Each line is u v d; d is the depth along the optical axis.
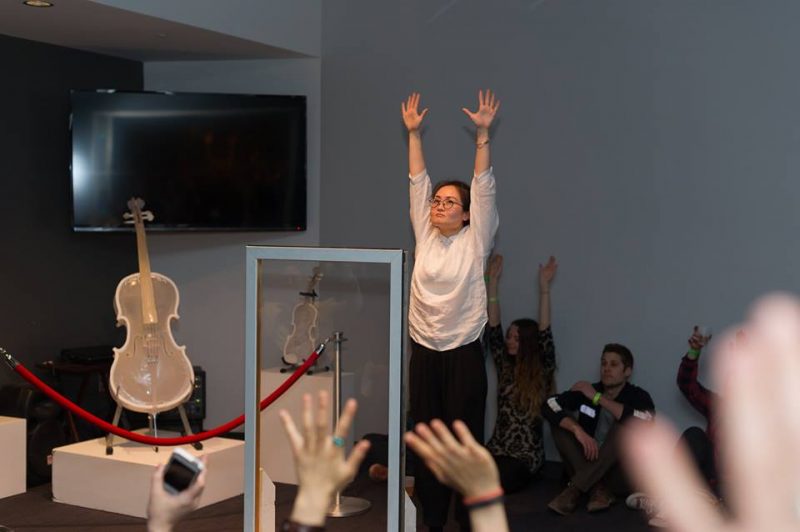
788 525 0.47
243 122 5.92
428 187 4.02
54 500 4.90
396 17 5.90
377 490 3.17
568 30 5.44
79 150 5.70
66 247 5.96
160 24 5.21
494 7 5.63
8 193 5.58
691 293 5.17
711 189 5.11
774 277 4.96
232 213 5.94
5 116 5.54
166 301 4.96
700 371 5.10
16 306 5.65
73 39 5.63
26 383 5.45
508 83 5.61
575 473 4.87
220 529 4.41
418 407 3.84
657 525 4.45
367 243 6.01
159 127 5.82
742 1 5.00
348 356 3.21
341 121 6.07
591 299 5.42
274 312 3.30
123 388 4.80
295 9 5.93
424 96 5.84
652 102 5.24
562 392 5.50
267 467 3.36
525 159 5.57
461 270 3.77
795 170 4.90
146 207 5.82
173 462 1.32
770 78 4.95
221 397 6.36
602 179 5.38
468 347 3.79
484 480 0.93
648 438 0.52
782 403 0.48
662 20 5.20
